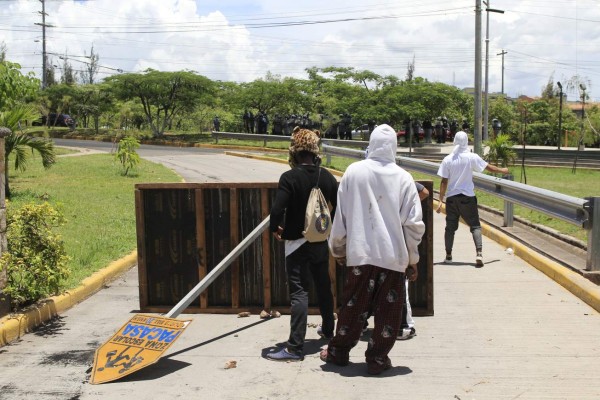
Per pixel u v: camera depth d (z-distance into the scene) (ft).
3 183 19.99
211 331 19.92
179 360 17.49
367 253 15.61
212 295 21.79
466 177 28.27
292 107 154.30
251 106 156.76
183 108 156.04
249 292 21.57
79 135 157.48
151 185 21.45
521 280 25.68
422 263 20.97
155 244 21.76
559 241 32.81
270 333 19.62
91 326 20.75
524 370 16.31
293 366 16.88
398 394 14.94
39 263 21.02
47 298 22.21
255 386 15.60
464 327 19.92
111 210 42.42
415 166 52.13
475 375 16.05
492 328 19.77
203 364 17.17
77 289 23.75
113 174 67.26
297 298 17.34
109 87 167.94
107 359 16.85
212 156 101.81
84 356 17.95
